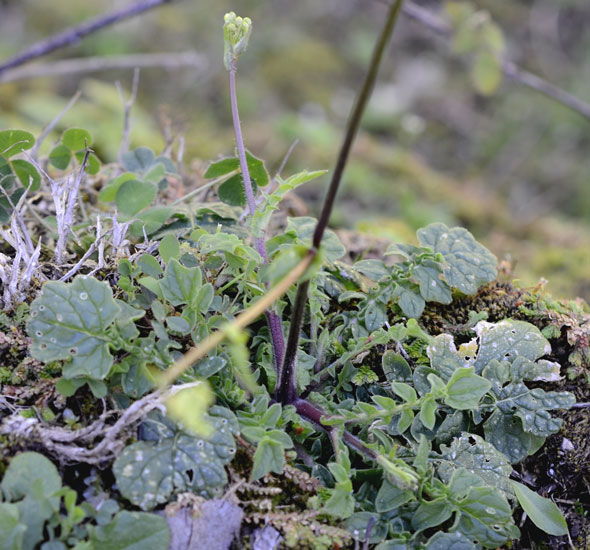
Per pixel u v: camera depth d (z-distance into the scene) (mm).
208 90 998
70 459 299
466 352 349
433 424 311
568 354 365
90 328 304
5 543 268
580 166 1021
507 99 1137
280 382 321
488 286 382
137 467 292
